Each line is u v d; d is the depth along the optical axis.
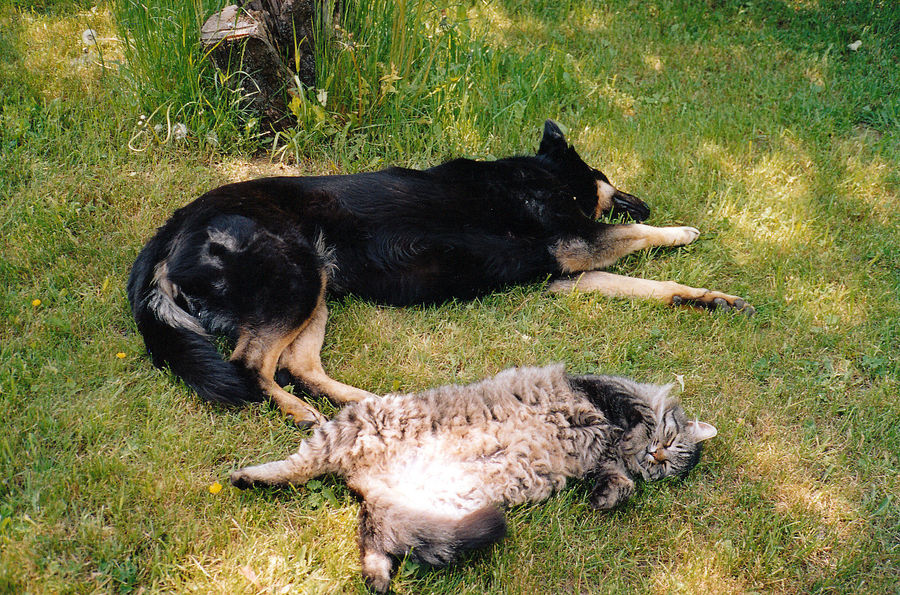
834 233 2.87
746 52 3.62
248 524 2.30
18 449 2.36
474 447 2.35
